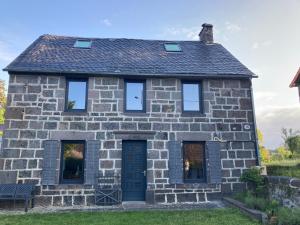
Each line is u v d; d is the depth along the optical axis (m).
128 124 9.51
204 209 7.79
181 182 9.25
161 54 11.45
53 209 8.11
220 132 9.79
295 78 8.73
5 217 6.94
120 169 9.16
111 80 9.80
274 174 8.88
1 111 20.67
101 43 12.13
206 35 13.12
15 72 9.33
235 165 9.59
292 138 15.50
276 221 5.91
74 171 9.19
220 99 10.08
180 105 9.87
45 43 11.40
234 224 6.04
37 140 8.99
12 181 8.59
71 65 9.79
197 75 9.91
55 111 9.28
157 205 8.63
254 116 10.06
